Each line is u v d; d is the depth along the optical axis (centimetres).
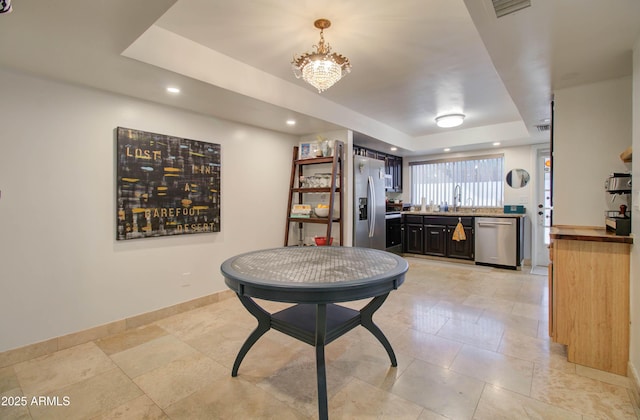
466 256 507
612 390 176
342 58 203
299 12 185
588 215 254
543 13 155
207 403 168
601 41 182
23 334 213
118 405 166
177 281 298
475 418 154
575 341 204
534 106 306
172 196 288
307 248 239
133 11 144
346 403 166
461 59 248
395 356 206
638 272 174
